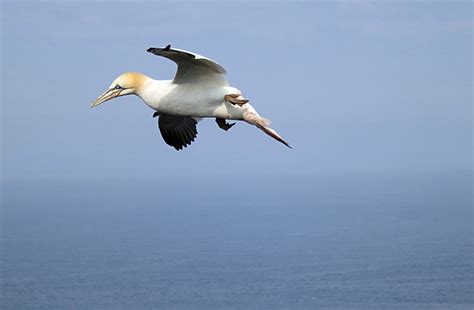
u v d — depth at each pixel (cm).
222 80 1409
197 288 14050
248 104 1402
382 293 13200
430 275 14862
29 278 15338
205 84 1409
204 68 1393
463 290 13162
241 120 1408
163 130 1606
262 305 12438
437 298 12594
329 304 12369
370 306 12112
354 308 11988
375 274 15250
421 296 12794
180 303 12656
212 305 12456
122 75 1473
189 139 1602
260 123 1376
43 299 13025
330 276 15150
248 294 13412
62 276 15500
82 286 14238
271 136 1370
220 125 1460
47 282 14775
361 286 13950
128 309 12169
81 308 12281
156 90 1441
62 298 13062
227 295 13325
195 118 1587
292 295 13200
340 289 13688
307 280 14762
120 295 13375
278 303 12544
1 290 14000
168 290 13838
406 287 13675
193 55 1341
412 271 15488
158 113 1584
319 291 13538
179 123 1596
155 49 1318
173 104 1427
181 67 1400
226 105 1404
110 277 15312
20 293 13650
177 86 1423
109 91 1470
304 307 12156
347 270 15925
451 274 14888
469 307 11844
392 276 14938
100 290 13862
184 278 15150
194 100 1410
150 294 13475
